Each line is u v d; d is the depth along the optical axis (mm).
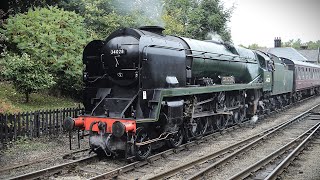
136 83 8875
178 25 23703
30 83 11938
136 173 7879
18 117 10289
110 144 8531
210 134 12531
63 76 13945
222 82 13031
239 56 14914
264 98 18344
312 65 33188
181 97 10336
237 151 9641
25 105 12688
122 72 8930
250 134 13188
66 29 14148
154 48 9102
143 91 8688
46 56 12812
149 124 8945
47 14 14375
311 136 12133
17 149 9539
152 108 8805
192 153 9930
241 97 15219
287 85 22453
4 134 9898
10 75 11891
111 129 8367
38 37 12992
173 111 9352
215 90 12016
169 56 9633
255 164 8344
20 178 6969
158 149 10156
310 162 9164
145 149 8875
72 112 12094
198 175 7508
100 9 17953
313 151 10367
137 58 8766
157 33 10219
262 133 13055
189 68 10883
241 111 15453
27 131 10562
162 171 8039
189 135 11195
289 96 24047
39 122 10914
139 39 8820
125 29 9125
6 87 14367
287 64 24719
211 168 8102
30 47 12656
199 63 11461
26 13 14562
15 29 13023
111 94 9359
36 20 13656
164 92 8992
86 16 17250
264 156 9797
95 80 9562
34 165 8227
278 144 11461
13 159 8664
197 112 11406
